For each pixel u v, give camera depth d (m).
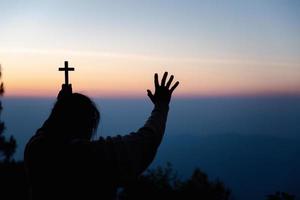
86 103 2.42
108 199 2.27
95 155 2.22
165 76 2.59
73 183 2.25
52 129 2.38
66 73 3.11
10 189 11.29
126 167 2.23
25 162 2.41
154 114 2.46
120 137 2.29
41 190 2.31
